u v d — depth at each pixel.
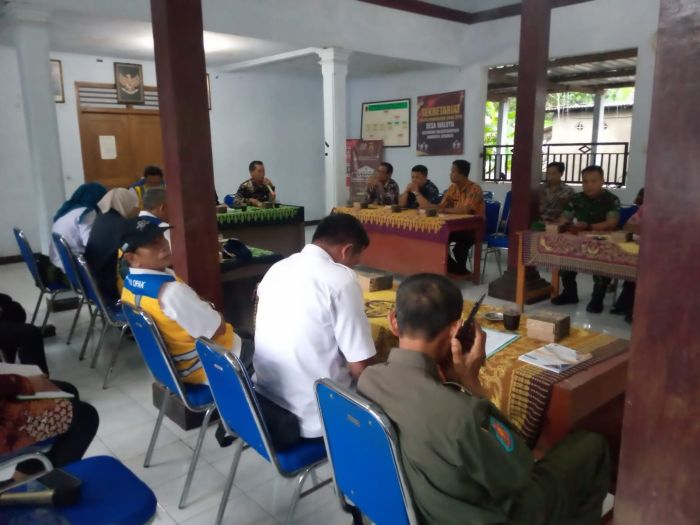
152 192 3.53
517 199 4.57
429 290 1.23
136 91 7.10
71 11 4.55
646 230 0.98
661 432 1.01
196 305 2.05
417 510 1.15
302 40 5.77
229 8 5.25
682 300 0.95
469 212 5.14
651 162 0.95
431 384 1.15
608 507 1.92
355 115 8.93
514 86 9.08
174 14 2.62
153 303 2.01
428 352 1.25
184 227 2.80
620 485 1.09
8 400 1.54
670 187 0.94
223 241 3.61
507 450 1.11
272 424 1.64
